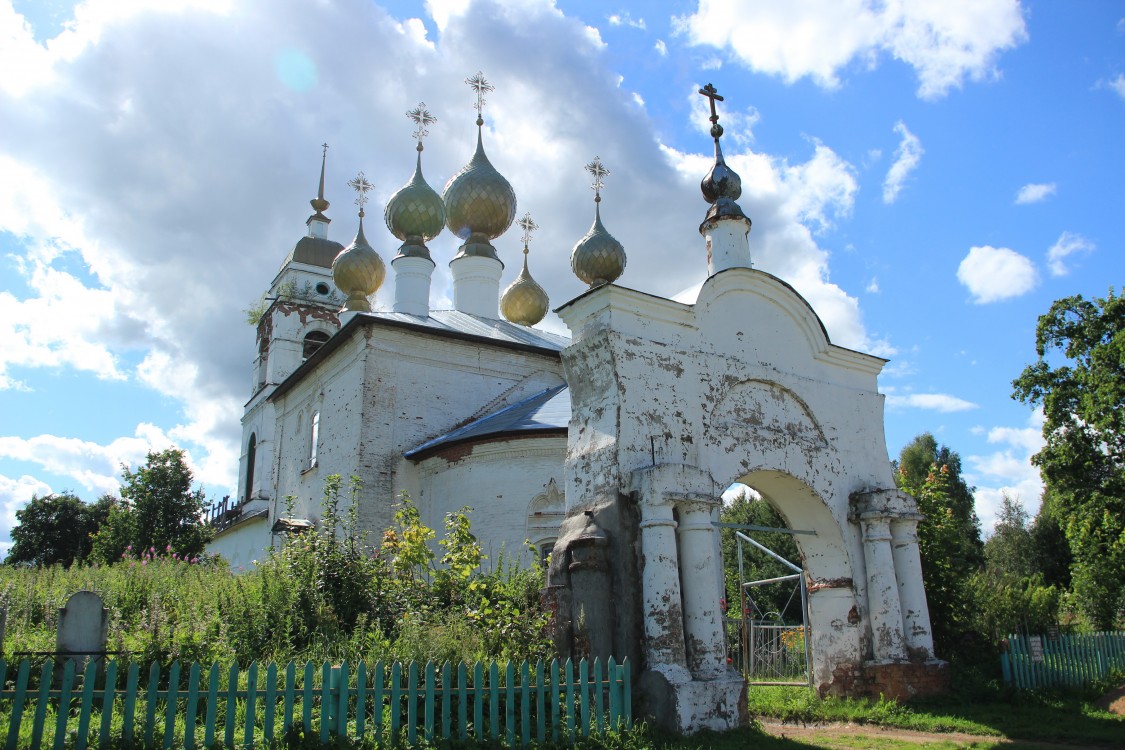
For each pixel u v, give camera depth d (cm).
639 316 1205
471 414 2398
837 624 1338
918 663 1312
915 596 1353
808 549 1391
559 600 1084
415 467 2234
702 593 1070
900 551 1373
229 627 1230
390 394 2291
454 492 2061
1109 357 2127
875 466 1443
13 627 1280
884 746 993
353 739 834
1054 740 1061
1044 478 2341
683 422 1193
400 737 845
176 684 801
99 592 1453
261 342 4478
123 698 869
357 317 2272
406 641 1143
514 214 3183
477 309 3055
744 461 1252
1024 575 4216
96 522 5034
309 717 833
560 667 1059
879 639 1309
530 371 2552
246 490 4366
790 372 1370
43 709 769
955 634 1597
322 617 1280
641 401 1159
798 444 1340
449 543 1498
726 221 1491
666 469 1081
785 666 1988
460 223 3122
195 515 4288
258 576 1448
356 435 2236
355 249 3262
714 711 1016
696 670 1046
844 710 1224
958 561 1798
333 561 1418
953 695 1312
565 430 1888
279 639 1217
